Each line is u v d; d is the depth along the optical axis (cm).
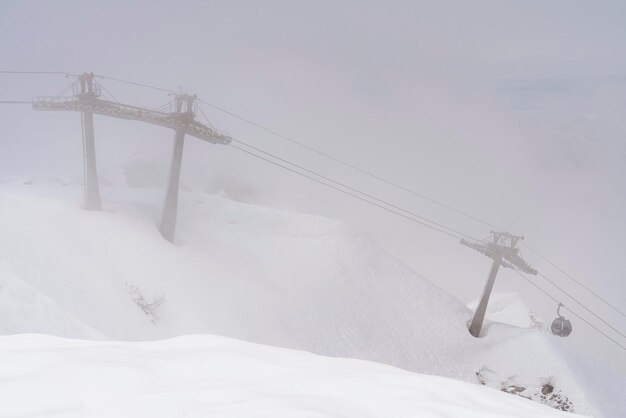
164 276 3975
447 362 4706
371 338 4609
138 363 430
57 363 410
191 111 4612
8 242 3153
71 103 4375
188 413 333
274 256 5406
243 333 3838
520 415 419
